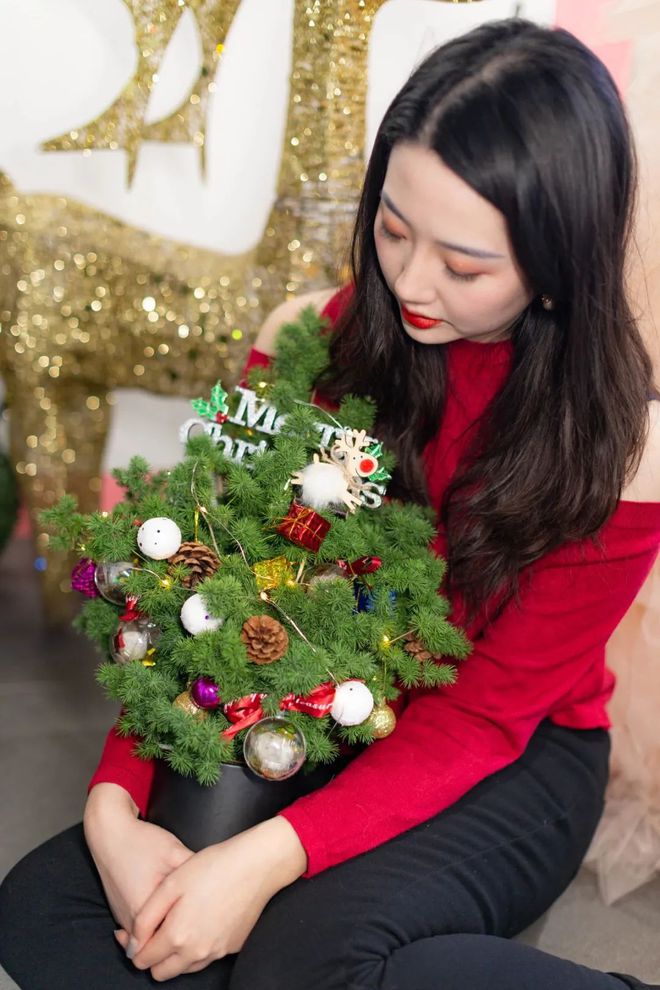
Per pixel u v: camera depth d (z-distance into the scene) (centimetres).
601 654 105
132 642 87
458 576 95
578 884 123
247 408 96
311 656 81
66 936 88
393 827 88
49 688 162
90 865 94
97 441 182
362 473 91
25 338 163
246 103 175
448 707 95
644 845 124
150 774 94
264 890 82
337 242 146
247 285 156
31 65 176
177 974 82
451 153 76
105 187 183
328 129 141
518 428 91
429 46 154
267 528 90
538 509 91
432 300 84
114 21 172
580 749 103
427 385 98
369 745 95
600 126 78
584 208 78
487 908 90
